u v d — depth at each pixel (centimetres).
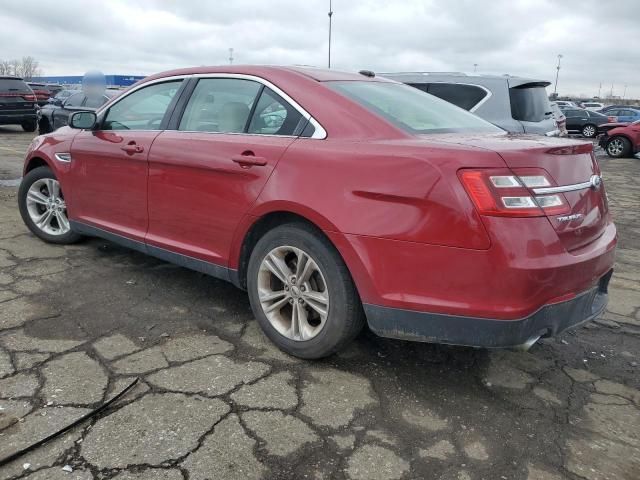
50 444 221
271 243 297
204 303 368
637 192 960
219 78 351
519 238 231
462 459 227
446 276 240
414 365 300
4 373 269
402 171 248
